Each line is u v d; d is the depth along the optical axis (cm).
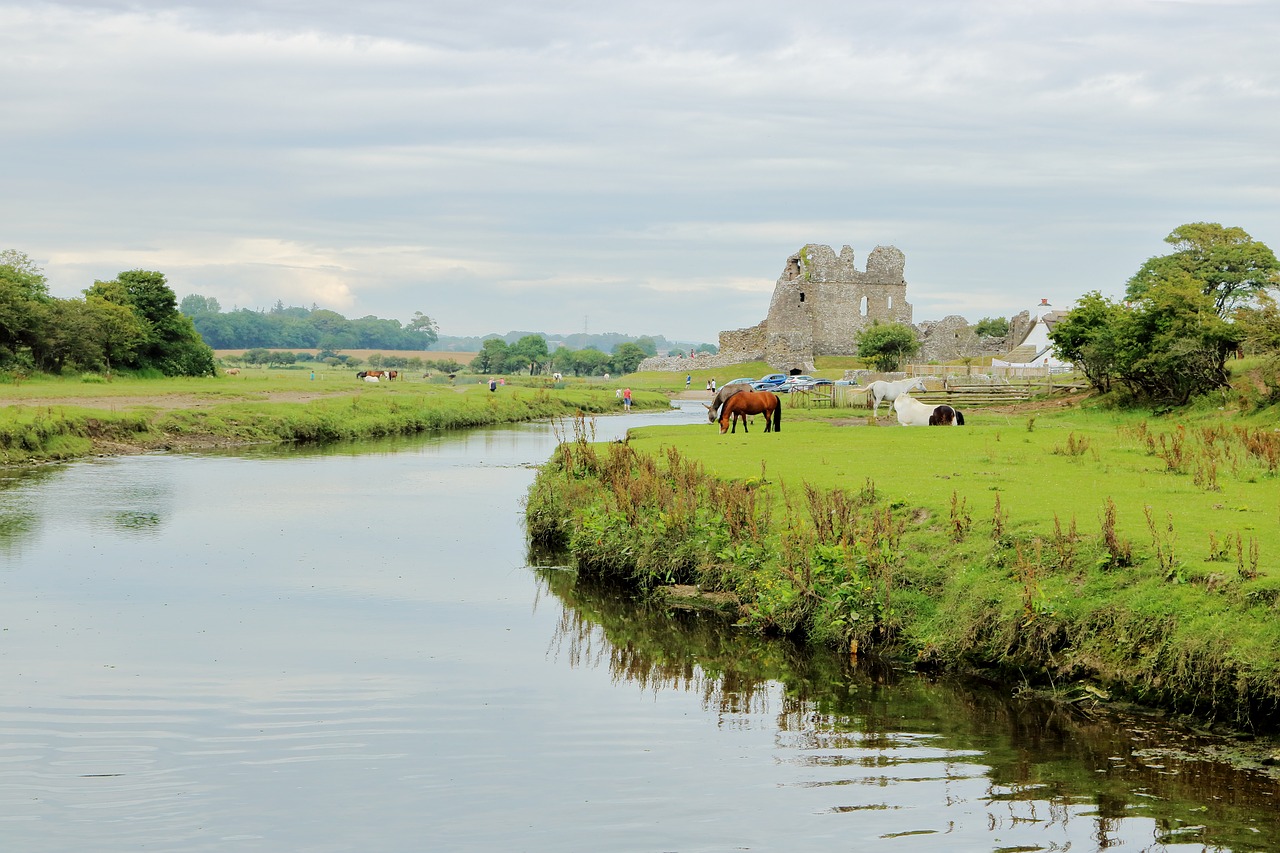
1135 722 1431
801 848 1104
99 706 1539
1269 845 1103
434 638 1920
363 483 3969
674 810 1197
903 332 11338
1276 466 2541
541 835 1135
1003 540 1861
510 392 9775
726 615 2072
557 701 1586
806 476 2627
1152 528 1709
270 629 1959
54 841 1127
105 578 2345
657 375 14500
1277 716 1349
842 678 1695
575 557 2517
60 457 4597
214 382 9494
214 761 1338
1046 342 12281
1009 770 1305
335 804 1216
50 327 8700
